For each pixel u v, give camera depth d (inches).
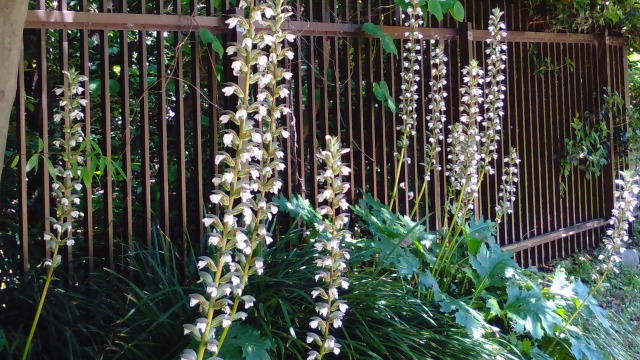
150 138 203.8
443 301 152.8
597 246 289.9
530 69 261.6
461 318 148.5
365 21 204.8
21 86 139.5
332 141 116.6
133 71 194.4
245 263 102.3
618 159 299.0
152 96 204.8
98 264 163.5
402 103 194.1
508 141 242.1
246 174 99.2
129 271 150.9
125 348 125.5
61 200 123.3
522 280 179.8
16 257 153.9
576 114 279.0
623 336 196.7
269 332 128.8
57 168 125.0
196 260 156.5
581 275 252.2
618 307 233.6
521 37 250.1
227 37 167.3
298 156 183.6
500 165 241.6
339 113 187.9
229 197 98.0
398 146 205.0
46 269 140.9
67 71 142.0
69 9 204.5
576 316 182.1
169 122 207.6
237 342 122.3
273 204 104.3
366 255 165.3
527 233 249.6
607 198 294.5
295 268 150.5
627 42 302.8
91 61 201.8
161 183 157.4
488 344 151.6
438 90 212.4
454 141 180.5
